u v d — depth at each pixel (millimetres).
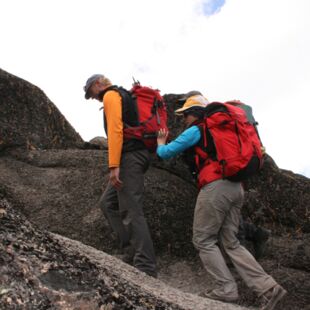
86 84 6125
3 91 8586
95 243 6859
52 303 2885
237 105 6000
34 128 8664
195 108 5832
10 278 2873
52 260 3227
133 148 5840
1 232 3254
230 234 5605
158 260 6820
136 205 5758
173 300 4441
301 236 7266
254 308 5645
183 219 7129
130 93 5977
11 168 7945
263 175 7539
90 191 7430
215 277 5465
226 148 5445
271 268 6375
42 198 7395
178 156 7586
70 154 8125
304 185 7594
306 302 5781
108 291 3225
